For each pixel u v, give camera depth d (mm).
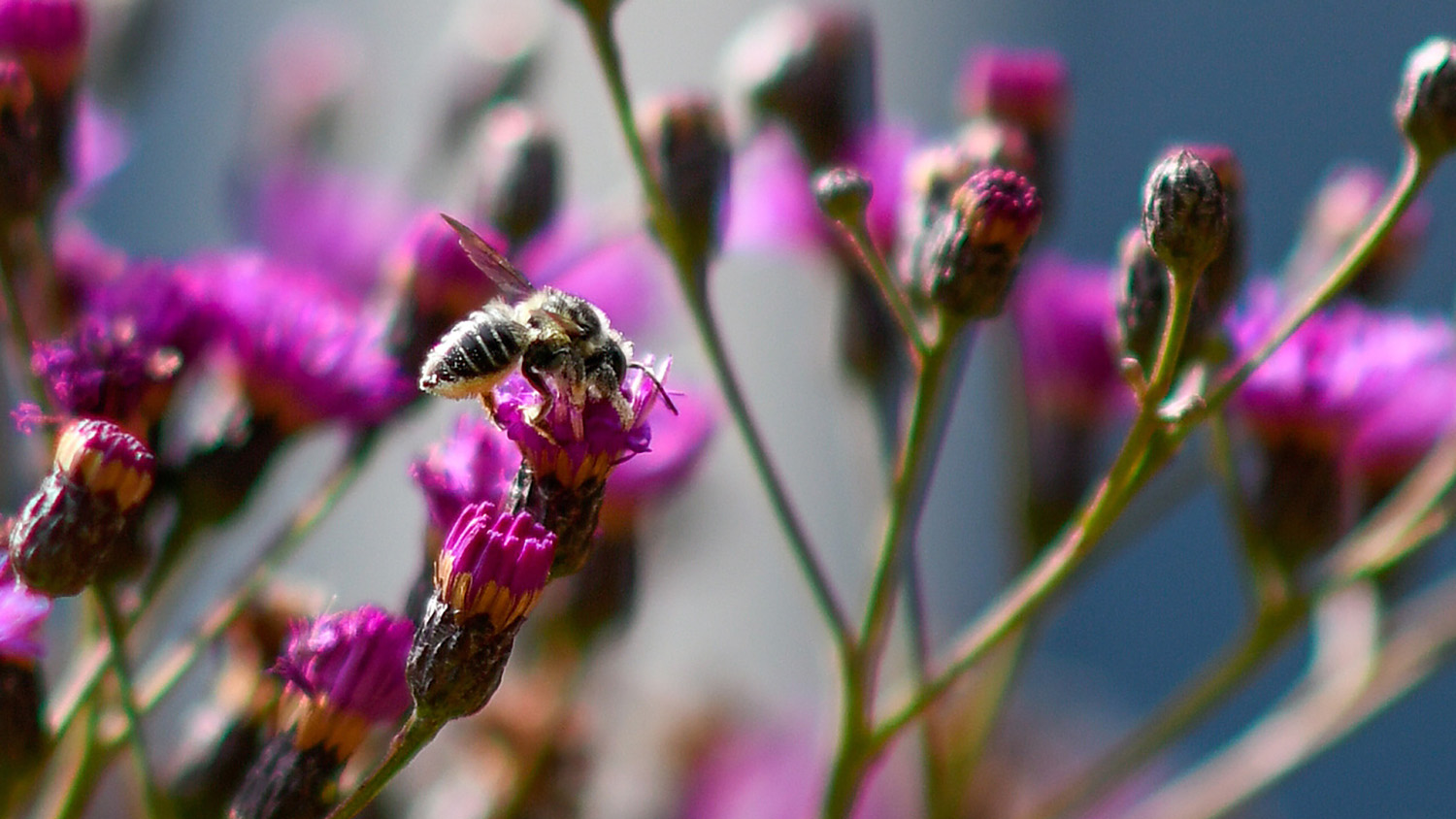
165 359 249
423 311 260
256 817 241
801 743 321
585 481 240
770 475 262
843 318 287
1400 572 279
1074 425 284
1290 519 270
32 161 255
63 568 235
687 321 305
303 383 257
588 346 242
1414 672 279
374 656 241
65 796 254
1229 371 268
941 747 284
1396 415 280
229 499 257
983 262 253
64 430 238
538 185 280
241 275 259
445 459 244
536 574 234
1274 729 283
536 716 279
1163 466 253
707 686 326
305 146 320
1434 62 245
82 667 258
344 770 242
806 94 288
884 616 267
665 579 306
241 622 260
